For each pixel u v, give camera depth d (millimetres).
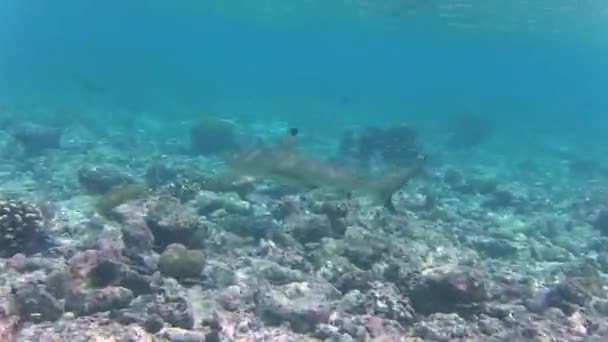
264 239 11023
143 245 9102
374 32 63531
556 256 13570
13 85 46906
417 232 13117
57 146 19828
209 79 92250
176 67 134750
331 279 9773
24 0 93312
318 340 7695
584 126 65500
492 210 17906
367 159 22531
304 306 8070
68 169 16672
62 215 11555
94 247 8969
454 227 14969
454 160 27500
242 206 12781
